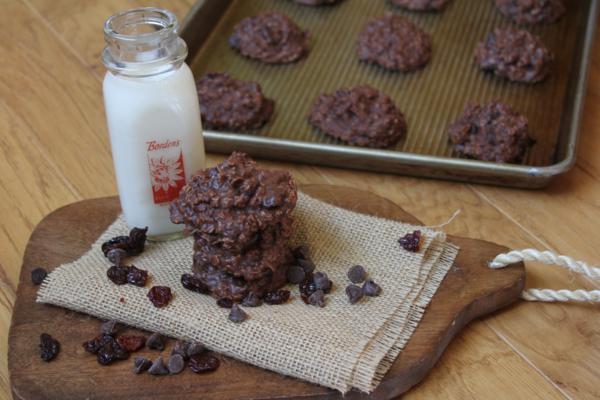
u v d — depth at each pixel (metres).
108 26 0.66
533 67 0.90
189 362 0.63
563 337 0.67
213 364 0.63
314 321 0.64
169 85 0.67
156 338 0.64
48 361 0.63
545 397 0.63
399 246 0.69
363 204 0.74
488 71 0.91
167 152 0.69
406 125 0.86
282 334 0.63
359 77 0.92
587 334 0.67
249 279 0.65
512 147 0.81
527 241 0.74
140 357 0.63
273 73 0.92
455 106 0.88
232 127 0.86
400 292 0.67
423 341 0.64
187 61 0.93
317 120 0.86
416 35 0.94
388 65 0.92
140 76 0.66
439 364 0.65
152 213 0.70
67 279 0.67
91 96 0.89
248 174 0.65
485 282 0.68
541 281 0.71
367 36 0.94
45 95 0.89
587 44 0.87
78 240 0.72
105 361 0.63
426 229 0.70
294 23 0.96
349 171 0.81
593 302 0.69
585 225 0.76
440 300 0.67
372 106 0.85
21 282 0.69
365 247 0.70
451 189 0.79
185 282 0.67
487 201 0.78
